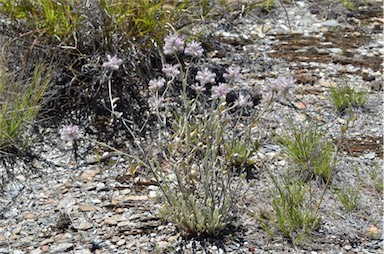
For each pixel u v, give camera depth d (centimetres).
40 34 397
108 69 399
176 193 320
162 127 383
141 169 355
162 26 419
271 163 356
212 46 466
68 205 331
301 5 538
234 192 312
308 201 330
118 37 415
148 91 414
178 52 434
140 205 330
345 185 342
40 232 314
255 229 313
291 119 394
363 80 438
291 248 302
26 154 368
